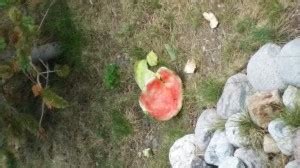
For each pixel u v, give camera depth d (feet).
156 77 4.85
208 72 4.70
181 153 4.62
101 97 5.24
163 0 4.92
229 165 4.03
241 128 4.10
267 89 4.09
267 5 4.36
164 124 4.92
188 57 4.82
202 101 4.65
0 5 4.79
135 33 5.07
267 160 4.00
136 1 5.06
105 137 5.23
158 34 4.96
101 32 5.24
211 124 4.42
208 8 4.70
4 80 5.25
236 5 4.56
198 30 4.76
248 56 4.44
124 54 5.13
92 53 5.27
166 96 4.80
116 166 5.17
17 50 4.61
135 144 5.08
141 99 4.92
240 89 4.30
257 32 4.33
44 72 5.13
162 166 4.90
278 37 4.26
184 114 4.81
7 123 5.11
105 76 5.19
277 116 3.93
